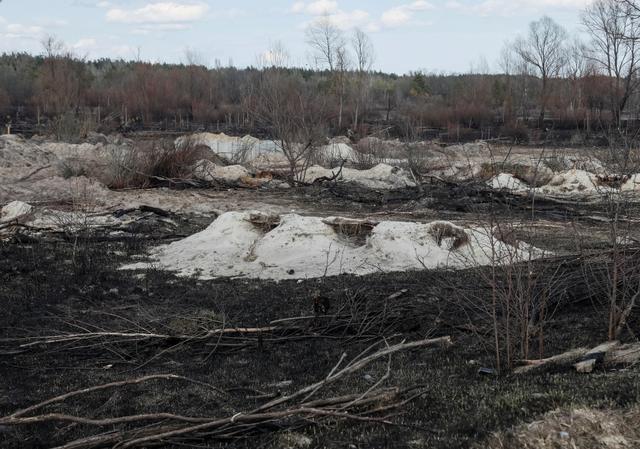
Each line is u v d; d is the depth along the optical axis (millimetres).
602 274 9578
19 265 14211
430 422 6266
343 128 54812
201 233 16422
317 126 33375
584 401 6168
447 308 10344
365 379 7848
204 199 23500
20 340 9516
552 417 5953
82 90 72562
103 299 12148
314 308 10070
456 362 8320
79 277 13414
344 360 8742
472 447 5668
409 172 29625
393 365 8383
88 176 26359
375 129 53625
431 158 35812
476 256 13812
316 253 14844
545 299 8680
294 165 27109
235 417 6129
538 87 72500
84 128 41906
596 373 7191
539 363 7672
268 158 33438
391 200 22906
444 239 14680
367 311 10133
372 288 11969
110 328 10078
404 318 10023
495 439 5746
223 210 21547
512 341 8328
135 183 26250
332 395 7234
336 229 15914
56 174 26484
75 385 8109
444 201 21875
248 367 8672
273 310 11164
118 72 102938
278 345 9578
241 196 24281
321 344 9531
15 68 100500
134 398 7648
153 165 26750
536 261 10664
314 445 5965
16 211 19531
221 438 6250
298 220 16031
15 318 10844
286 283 13172
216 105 77375
